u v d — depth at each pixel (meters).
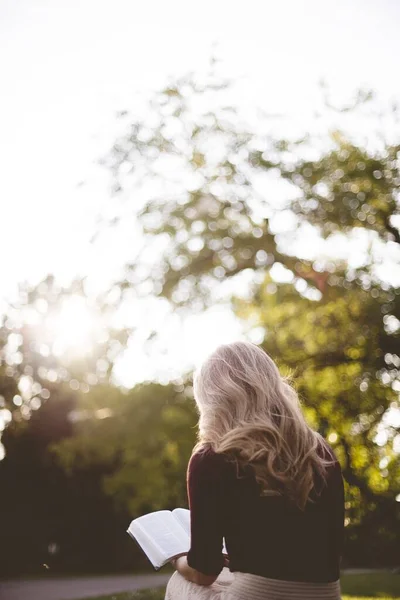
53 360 31.39
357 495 13.07
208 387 2.66
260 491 2.47
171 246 13.51
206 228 13.23
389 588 15.50
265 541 2.44
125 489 14.07
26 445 29.41
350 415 13.00
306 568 2.43
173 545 2.77
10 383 32.19
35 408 30.69
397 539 14.02
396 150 12.77
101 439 13.55
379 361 12.77
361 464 13.23
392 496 13.04
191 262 13.35
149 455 13.48
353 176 12.64
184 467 13.22
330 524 2.53
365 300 12.36
